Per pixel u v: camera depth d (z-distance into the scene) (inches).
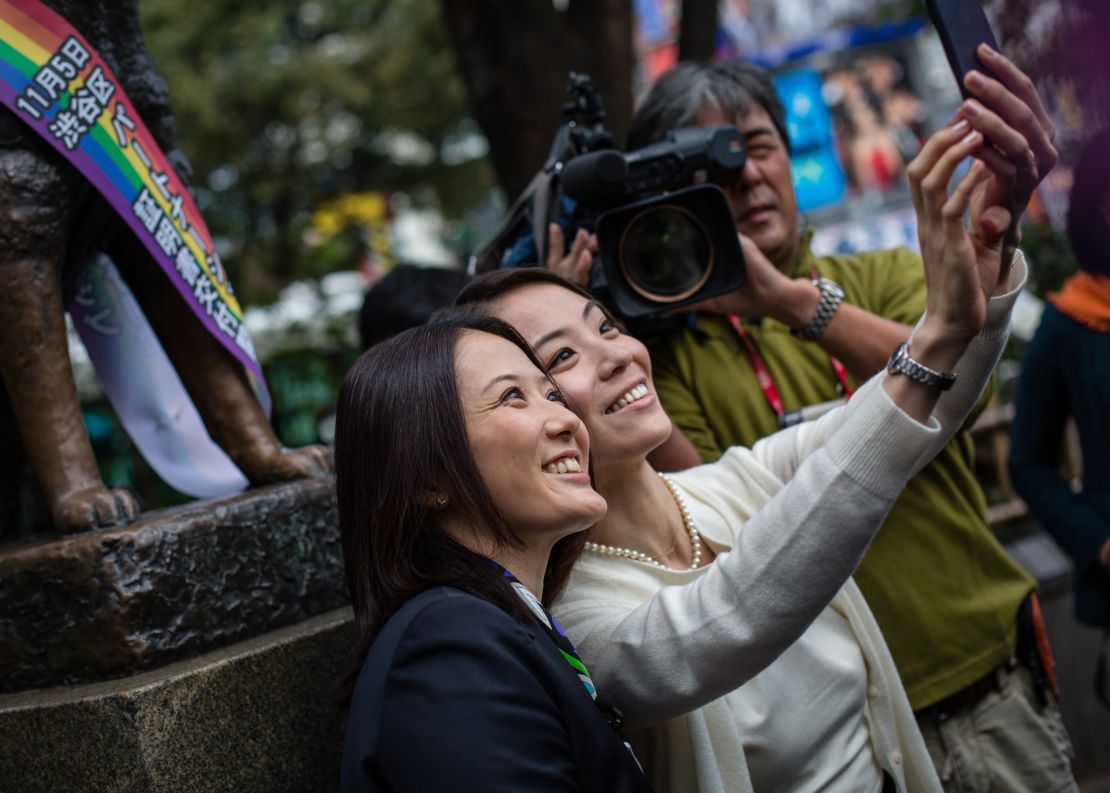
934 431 52.3
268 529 70.1
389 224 528.7
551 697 47.7
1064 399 104.3
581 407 59.6
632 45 172.1
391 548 51.6
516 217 86.0
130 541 61.9
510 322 61.3
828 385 80.7
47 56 66.7
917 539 75.9
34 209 66.6
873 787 63.1
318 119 482.6
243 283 246.5
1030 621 79.2
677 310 70.9
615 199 71.4
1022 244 150.0
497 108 171.9
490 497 51.2
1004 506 146.8
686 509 66.0
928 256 53.3
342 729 68.1
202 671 60.8
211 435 79.5
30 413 67.3
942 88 432.1
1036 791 76.2
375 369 53.4
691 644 53.4
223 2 468.4
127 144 70.7
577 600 60.8
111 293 79.1
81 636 61.7
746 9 434.0
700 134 73.3
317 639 67.5
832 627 64.3
